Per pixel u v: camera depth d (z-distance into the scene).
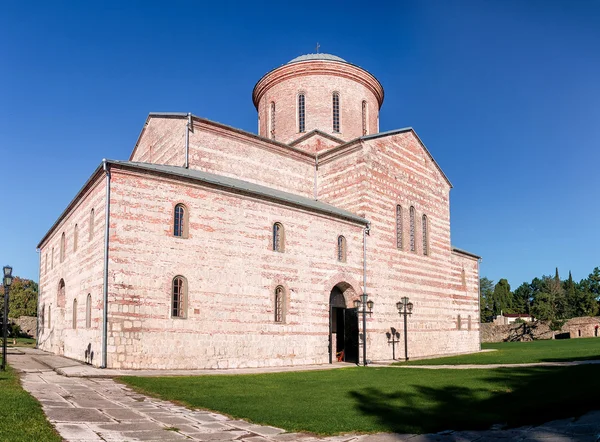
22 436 9.24
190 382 17.67
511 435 10.41
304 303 26.78
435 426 11.43
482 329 64.75
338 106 38.53
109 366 19.80
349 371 22.81
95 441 9.59
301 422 11.96
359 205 31.34
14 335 51.16
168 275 21.75
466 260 42.84
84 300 23.56
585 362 23.88
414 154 35.97
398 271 32.78
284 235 26.44
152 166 23.30
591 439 9.52
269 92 40.25
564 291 97.25
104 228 20.59
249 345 23.94
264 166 31.48
